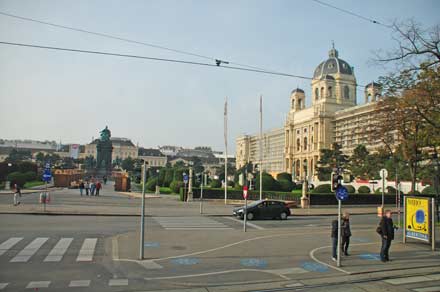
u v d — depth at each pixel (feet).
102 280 37.24
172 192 200.34
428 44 72.90
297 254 51.85
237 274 40.70
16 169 235.81
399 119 86.02
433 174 122.93
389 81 81.66
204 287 35.68
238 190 159.63
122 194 181.98
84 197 149.07
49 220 80.69
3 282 35.65
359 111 367.86
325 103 428.97
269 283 37.42
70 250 50.98
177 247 55.11
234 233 70.59
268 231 75.10
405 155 96.84
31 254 47.96
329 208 143.23
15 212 89.40
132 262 45.34
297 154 474.90
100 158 392.88
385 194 159.02
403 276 40.73
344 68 449.48
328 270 43.06
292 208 138.51
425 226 58.29
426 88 75.56
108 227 73.56
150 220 88.84
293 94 501.56
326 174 290.56
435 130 82.53
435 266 45.44
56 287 34.47
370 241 64.03
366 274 41.50
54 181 236.22
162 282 37.01
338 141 402.31
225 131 162.91
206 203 144.25
